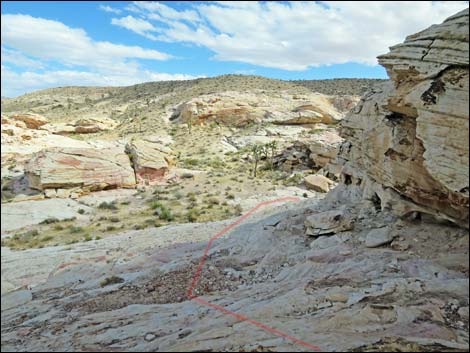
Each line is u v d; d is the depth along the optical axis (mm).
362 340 7582
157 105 92438
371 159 15250
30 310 12219
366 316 8500
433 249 11812
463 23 9375
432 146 9258
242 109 73438
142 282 13773
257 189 33844
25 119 65875
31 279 15320
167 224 23703
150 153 36969
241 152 54750
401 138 12234
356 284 10617
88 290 13656
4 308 12727
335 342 7594
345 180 20172
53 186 30578
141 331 9516
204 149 57625
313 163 43531
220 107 74438
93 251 18219
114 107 105000
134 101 109750
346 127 18203
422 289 9477
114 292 13055
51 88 158000
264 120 70875
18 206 27375
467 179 8500
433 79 9477
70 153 32438
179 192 32562
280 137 62406
